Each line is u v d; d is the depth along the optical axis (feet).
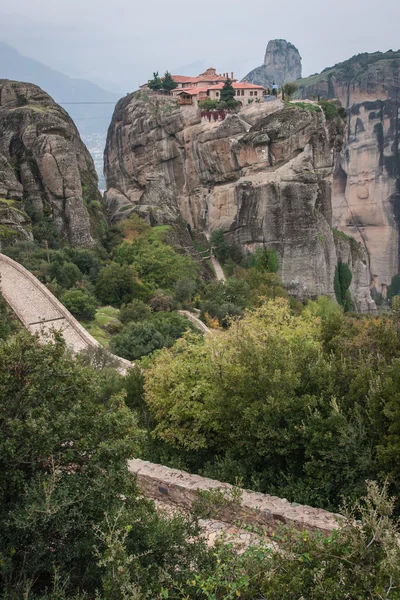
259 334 71.82
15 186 237.45
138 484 41.24
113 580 21.81
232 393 49.75
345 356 52.26
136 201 364.38
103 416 31.45
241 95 373.40
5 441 26.91
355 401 42.50
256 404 44.86
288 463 44.06
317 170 313.32
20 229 220.84
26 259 195.00
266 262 308.60
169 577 22.86
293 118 302.25
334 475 40.32
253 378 47.60
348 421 41.75
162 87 394.11
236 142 316.40
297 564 22.85
